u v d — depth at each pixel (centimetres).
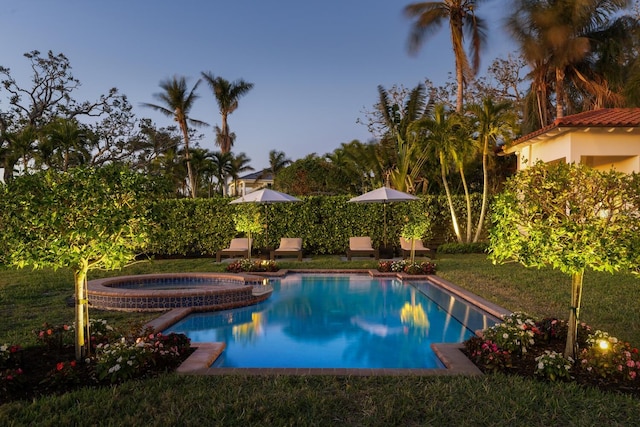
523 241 443
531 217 440
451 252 1656
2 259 420
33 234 416
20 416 346
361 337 673
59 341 511
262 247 1728
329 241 1759
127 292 827
